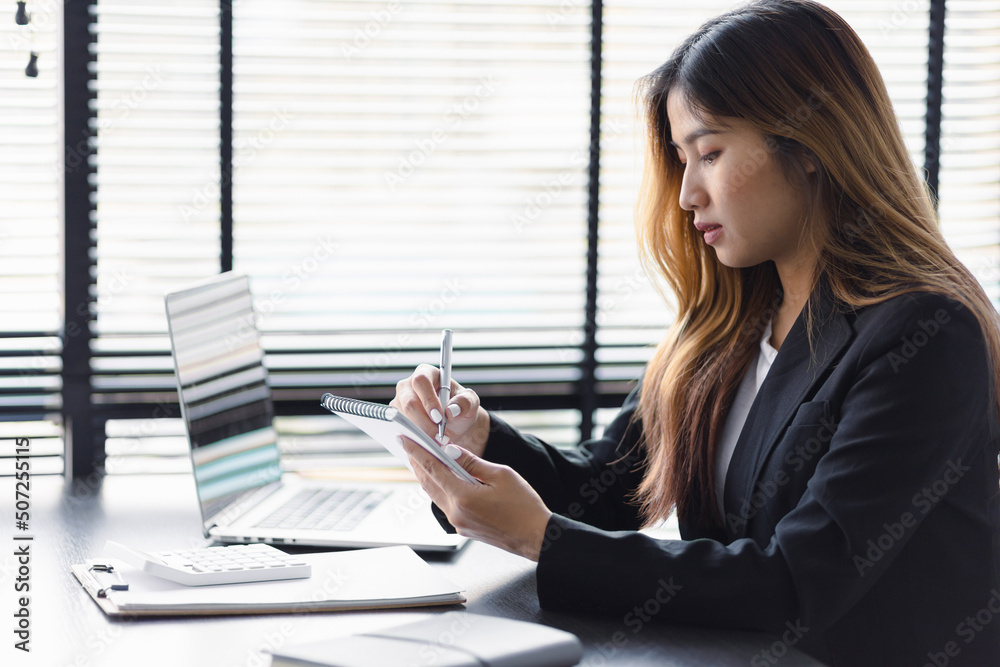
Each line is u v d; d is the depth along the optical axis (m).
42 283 2.01
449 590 1.01
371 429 1.05
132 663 0.82
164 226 2.08
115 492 1.54
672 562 0.93
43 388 1.99
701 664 0.83
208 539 1.26
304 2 2.12
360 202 2.19
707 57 1.08
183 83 2.07
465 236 2.24
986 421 1.00
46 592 1.02
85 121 2.01
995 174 2.44
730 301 1.27
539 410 2.29
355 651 0.77
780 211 1.10
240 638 0.88
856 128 1.06
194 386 1.26
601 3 2.24
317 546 1.23
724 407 1.21
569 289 2.29
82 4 2.00
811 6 1.09
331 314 2.18
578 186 2.27
